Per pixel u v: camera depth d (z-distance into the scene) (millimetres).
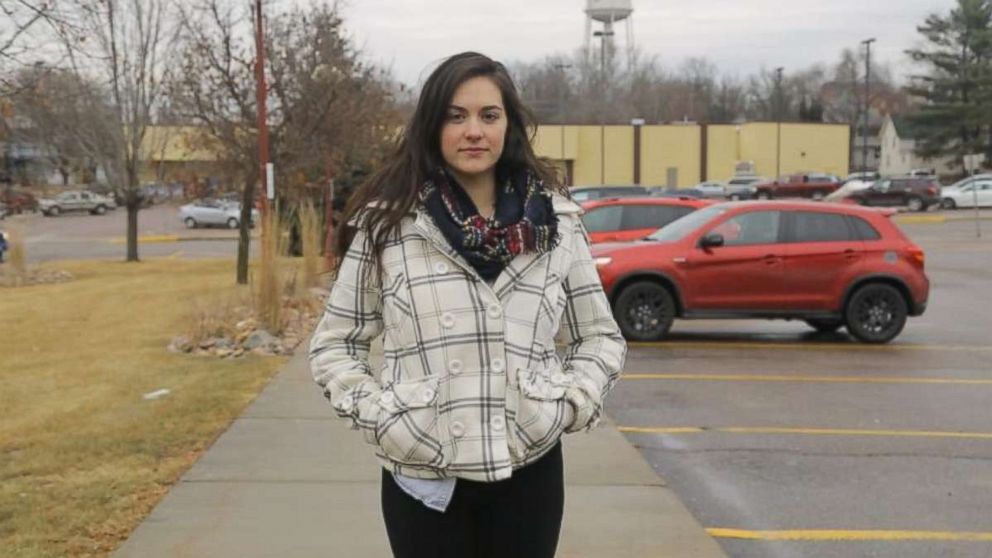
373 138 19547
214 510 5078
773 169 66375
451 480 2385
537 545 2471
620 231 15125
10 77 8734
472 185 2457
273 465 5922
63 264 26156
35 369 9578
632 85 103062
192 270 23609
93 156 26297
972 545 4934
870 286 11703
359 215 2441
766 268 11594
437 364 2309
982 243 31078
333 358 2469
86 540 4656
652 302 11672
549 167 2535
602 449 6422
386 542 4625
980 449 6789
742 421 7629
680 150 66688
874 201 49250
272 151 18672
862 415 7867
